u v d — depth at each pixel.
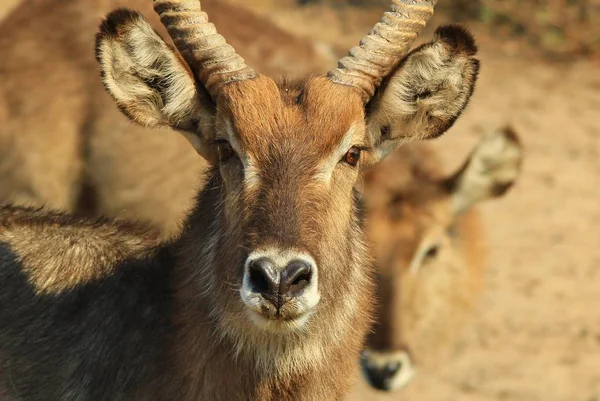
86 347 13.95
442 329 20.83
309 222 12.38
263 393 13.37
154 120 13.88
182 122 13.77
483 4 42.66
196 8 13.43
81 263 14.51
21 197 21.55
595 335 25.41
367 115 13.81
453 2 43.00
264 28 22.53
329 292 12.98
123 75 13.74
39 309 14.20
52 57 21.73
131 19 13.40
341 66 13.52
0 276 14.46
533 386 23.41
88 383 13.83
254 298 11.95
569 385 23.50
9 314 14.20
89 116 21.42
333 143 12.91
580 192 31.88
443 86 14.02
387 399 22.73
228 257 12.80
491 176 20.88
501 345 24.95
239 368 13.29
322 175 12.83
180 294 13.64
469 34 13.69
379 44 13.58
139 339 13.81
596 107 37.00
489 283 27.39
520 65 39.69
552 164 33.31
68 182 21.62
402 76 13.69
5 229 15.01
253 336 13.08
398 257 19.67
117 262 14.48
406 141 14.29
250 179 12.70
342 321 13.57
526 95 37.66
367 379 19.78
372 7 44.41
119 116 21.17
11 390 13.92
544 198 31.52
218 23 21.86
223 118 13.06
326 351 13.48
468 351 24.72
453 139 34.03
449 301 20.75
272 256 11.92
